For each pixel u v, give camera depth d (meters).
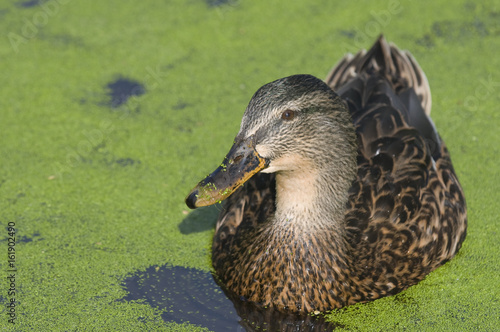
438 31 16.44
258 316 10.37
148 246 11.66
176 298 10.65
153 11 17.45
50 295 10.73
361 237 10.42
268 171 9.78
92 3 17.78
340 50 16.02
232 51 16.12
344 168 10.02
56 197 12.62
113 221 12.14
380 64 13.03
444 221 10.98
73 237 11.81
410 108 12.05
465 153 13.30
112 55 16.09
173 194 12.69
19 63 15.90
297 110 9.54
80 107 14.71
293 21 16.95
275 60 15.84
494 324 10.11
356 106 11.73
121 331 10.10
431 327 10.08
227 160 9.61
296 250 10.16
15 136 13.97
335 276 10.21
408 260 10.50
